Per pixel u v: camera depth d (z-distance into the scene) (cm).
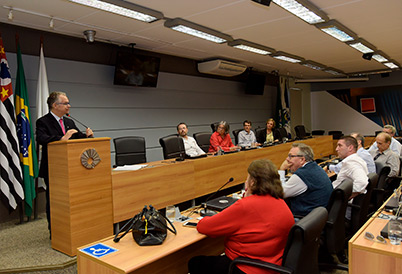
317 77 1063
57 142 289
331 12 415
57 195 297
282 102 987
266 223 181
